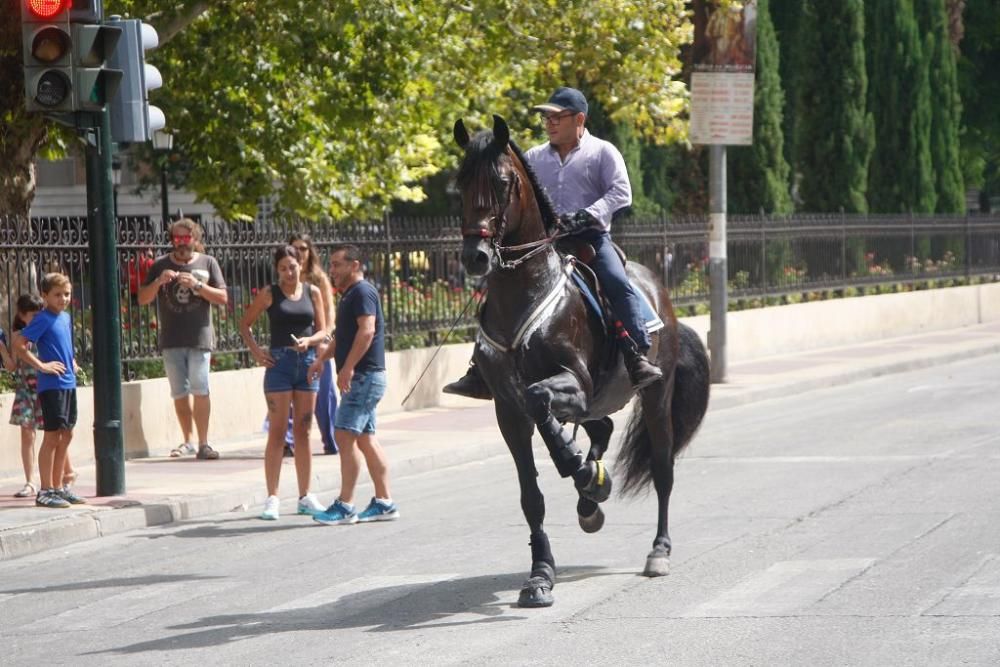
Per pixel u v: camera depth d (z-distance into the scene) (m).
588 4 21.36
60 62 11.86
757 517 10.86
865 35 40.41
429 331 20.38
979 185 51.66
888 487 12.02
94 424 12.60
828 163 33.62
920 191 36.50
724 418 18.70
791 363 25.09
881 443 15.05
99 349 12.52
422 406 19.94
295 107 21.64
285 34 18.83
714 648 7.00
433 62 22.62
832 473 13.03
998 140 49.97
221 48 19.94
